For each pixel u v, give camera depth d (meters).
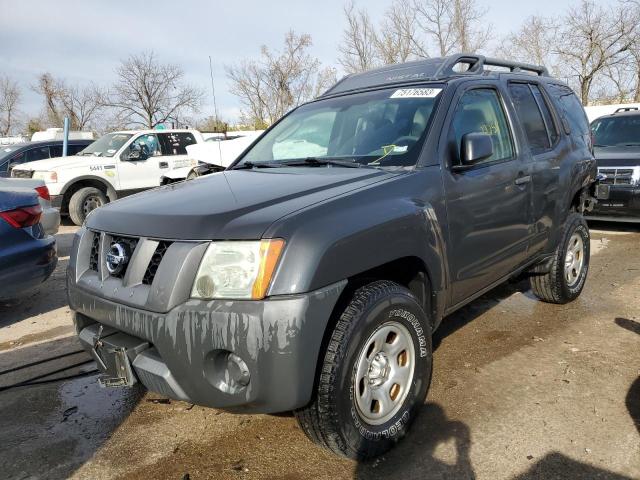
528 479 2.46
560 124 4.55
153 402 3.36
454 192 3.09
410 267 2.91
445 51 29.03
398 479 2.51
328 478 2.54
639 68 27.77
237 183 2.98
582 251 4.81
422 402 2.87
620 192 7.51
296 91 28.45
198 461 2.73
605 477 2.46
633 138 8.40
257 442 2.87
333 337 2.37
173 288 2.25
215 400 2.27
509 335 4.14
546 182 4.06
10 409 3.32
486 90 3.77
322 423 2.37
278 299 2.17
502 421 2.94
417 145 3.13
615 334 4.06
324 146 3.62
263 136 4.14
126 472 2.67
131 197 3.05
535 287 4.66
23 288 4.77
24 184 6.63
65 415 3.23
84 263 2.78
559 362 3.62
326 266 2.26
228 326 2.17
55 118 46.03
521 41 30.45
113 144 11.93
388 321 2.60
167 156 12.20
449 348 3.94
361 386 2.52
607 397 3.14
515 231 3.71
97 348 2.62
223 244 2.24
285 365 2.17
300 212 2.35
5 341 4.53
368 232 2.46
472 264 3.28
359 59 29.58
